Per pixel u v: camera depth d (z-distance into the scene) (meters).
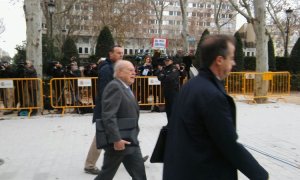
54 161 6.02
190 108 2.27
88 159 5.28
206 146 2.25
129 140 3.73
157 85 11.22
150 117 10.34
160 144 2.75
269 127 8.73
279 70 22.44
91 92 10.91
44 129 8.69
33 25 11.22
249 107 12.27
